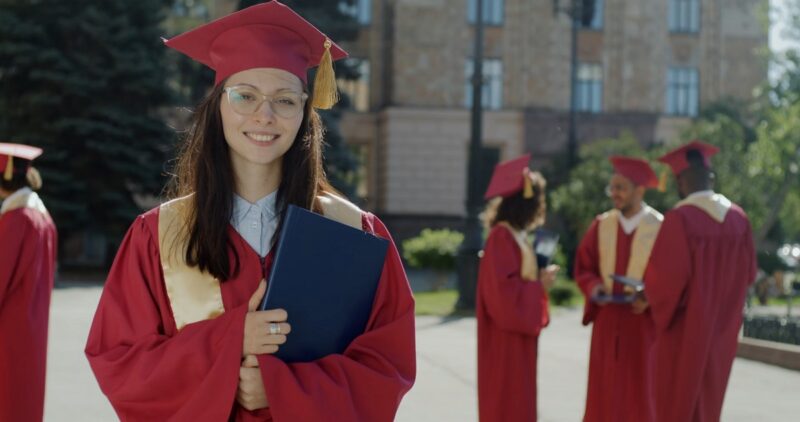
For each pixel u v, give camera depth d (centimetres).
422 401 859
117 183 2769
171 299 287
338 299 279
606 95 4072
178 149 328
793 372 1088
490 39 4038
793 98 2734
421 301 1995
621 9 4066
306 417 266
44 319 570
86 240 3588
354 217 310
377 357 284
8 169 576
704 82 4134
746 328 1252
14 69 2770
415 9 3956
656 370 616
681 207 617
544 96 4019
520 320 632
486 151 4016
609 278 734
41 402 564
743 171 2638
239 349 266
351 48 4028
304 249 272
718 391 615
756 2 4147
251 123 287
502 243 648
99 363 285
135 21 2869
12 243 552
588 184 2708
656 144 3906
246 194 297
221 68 297
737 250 627
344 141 3750
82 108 2778
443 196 3950
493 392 643
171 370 270
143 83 2788
